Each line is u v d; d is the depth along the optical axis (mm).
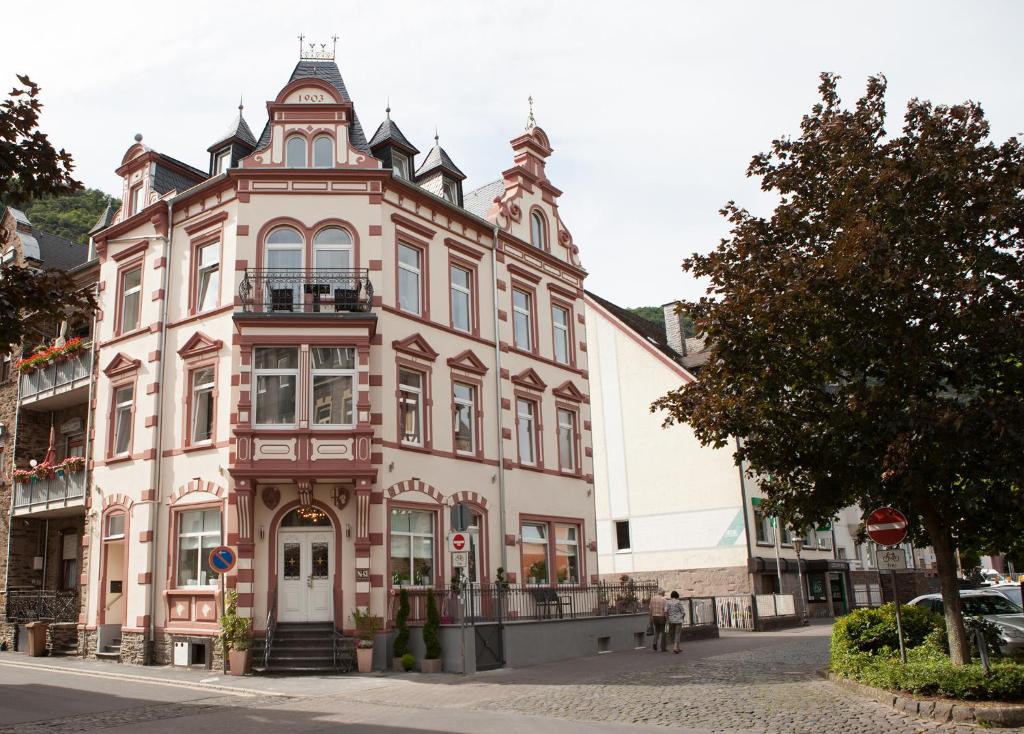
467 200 30422
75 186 12469
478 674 19078
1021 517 13156
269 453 20156
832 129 14406
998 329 12320
